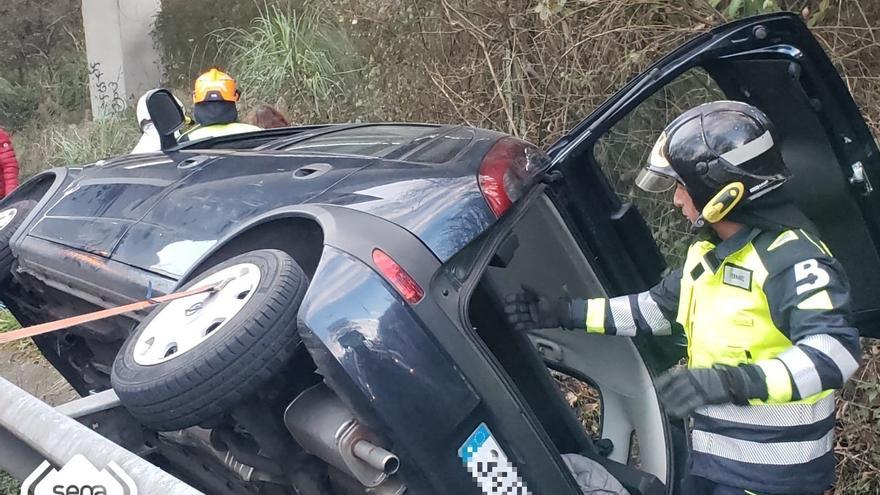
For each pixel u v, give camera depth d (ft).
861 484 11.35
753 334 6.97
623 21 15.08
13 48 42.22
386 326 6.73
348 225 7.35
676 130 7.14
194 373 6.66
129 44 36.63
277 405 7.47
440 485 6.75
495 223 7.82
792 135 9.38
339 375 6.55
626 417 10.54
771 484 7.29
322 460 7.59
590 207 9.57
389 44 20.47
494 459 6.95
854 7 13.23
